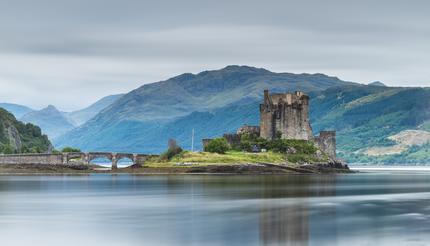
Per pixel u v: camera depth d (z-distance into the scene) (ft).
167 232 397.19
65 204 555.69
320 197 606.96
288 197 607.37
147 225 425.28
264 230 401.49
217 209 508.53
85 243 367.04
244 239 372.58
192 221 441.27
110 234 392.27
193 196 622.13
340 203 550.77
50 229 412.98
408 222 431.43
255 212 487.61
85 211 503.20
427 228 406.00
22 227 421.59
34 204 556.92
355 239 370.32
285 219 446.60
